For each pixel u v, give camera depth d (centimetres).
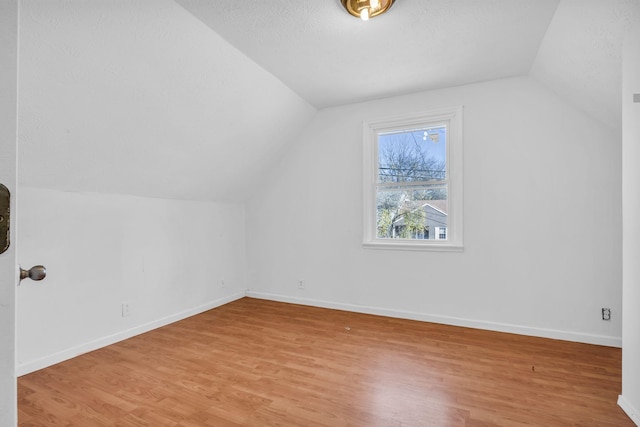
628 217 178
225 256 420
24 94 185
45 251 243
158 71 225
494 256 313
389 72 297
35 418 177
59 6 166
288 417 179
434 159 347
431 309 339
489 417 177
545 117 296
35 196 237
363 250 372
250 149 365
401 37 240
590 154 281
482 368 234
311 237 404
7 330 56
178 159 305
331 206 391
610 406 186
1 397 55
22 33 164
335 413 182
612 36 194
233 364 242
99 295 278
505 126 309
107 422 174
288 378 221
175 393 203
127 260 302
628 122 176
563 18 208
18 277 65
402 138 361
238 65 266
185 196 361
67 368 236
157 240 332
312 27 227
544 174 296
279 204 425
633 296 173
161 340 292
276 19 217
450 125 334
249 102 308
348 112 380
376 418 177
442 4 203
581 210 284
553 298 293
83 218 267
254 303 417
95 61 195
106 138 240
